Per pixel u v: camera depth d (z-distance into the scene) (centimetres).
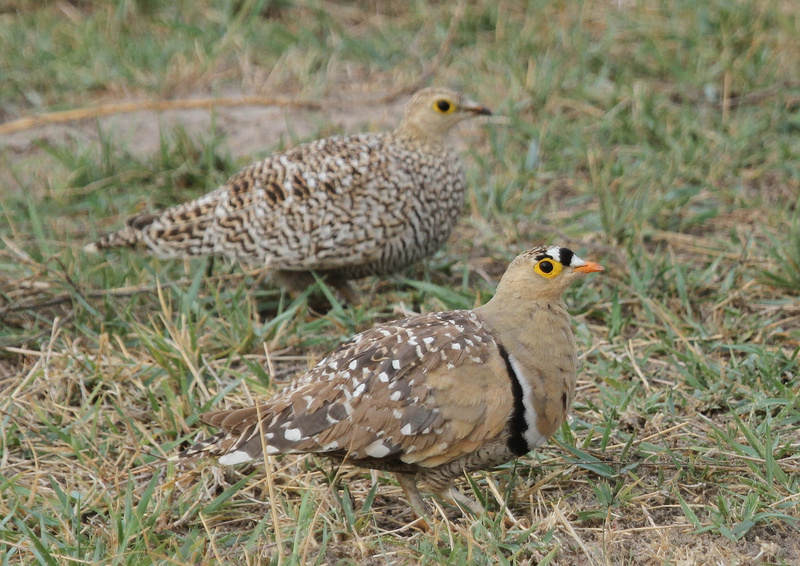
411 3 1789
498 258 1212
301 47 1700
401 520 782
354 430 720
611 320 1047
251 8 1756
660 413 880
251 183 1101
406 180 1100
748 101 1471
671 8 1664
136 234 1107
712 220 1270
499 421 729
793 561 713
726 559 706
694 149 1359
